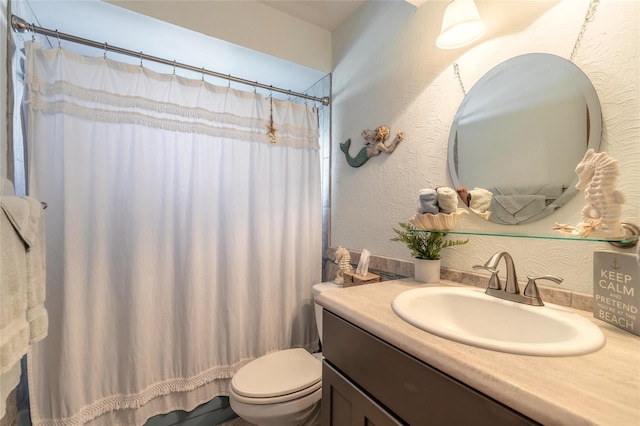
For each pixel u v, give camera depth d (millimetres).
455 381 533
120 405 1330
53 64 1214
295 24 1739
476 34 1019
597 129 767
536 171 891
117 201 1354
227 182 1611
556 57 850
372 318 741
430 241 1128
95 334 1269
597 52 770
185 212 1499
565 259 831
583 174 709
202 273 1526
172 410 1462
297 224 1864
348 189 1739
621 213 721
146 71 1390
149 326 1385
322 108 1981
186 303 1463
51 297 1213
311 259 1888
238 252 1617
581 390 432
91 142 1293
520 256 934
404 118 1358
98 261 1278
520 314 779
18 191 1217
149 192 1408
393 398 668
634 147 708
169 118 1449
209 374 1534
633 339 595
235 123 1618
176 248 1483
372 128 1551
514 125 947
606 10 755
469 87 1085
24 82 1146
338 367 868
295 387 1185
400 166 1380
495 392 463
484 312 852
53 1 1196
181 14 1376
